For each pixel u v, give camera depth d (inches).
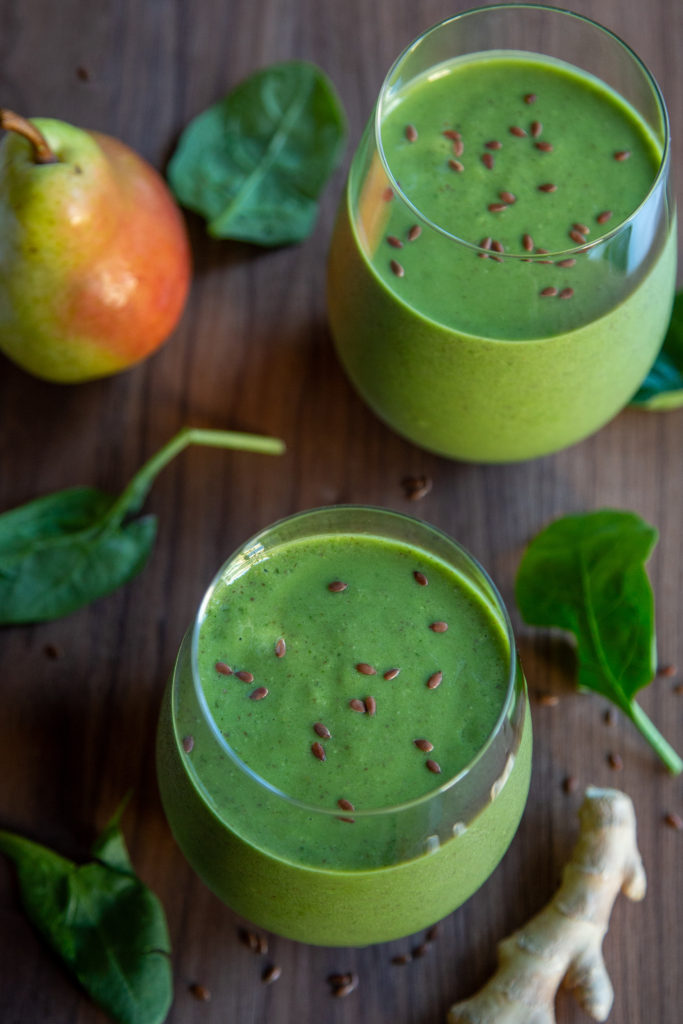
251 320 24.5
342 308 22.4
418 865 19.9
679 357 23.9
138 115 25.1
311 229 24.6
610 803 21.9
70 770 22.6
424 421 22.7
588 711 23.0
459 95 22.3
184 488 23.8
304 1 25.5
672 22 25.4
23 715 22.8
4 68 25.2
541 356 21.4
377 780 20.3
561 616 22.7
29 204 22.0
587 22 21.8
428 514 23.8
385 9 25.5
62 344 23.1
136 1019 21.3
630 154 22.0
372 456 24.0
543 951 21.5
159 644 23.2
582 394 22.0
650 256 21.2
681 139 24.9
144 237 22.9
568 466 24.0
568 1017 21.9
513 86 22.4
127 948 21.6
